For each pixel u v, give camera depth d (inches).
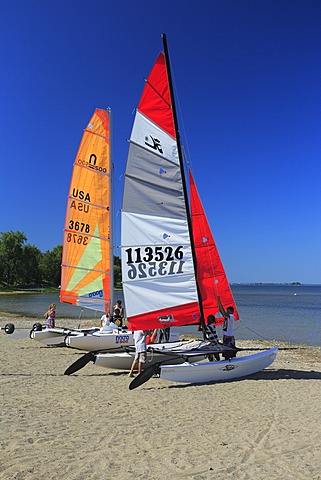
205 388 402.0
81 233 607.5
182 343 498.6
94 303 602.2
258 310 1839.3
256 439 267.6
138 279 415.2
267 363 469.4
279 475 216.2
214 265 530.9
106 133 617.6
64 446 245.9
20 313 1508.4
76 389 387.5
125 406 335.9
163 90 436.5
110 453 238.1
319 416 319.0
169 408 333.1
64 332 584.4
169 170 433.1
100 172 612.4
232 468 223.3
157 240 423.8
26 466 216.4
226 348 443.5
